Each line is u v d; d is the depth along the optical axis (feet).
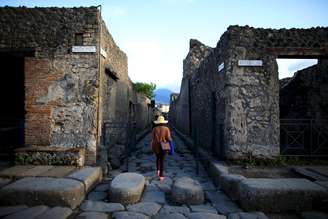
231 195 17.25
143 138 55.21
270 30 23.89
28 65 22.45
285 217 14.34
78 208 15.05
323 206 14.84
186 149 38.42
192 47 56.08
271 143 23.15
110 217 13.99
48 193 14.76
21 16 22.58
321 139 26.61
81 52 22.44
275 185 15.42
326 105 27.61
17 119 26.05
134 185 16.40
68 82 22.45
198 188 16.48
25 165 20.70
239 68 23.49
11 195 14.82
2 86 31.60
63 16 22.61
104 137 25.17
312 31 23.94
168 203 16.15
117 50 33.30
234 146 23.03
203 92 35.01
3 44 22.48
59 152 20.89
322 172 19.04
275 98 23.48
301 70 33.01
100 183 20.06
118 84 34.14
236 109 23.25
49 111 22.36
